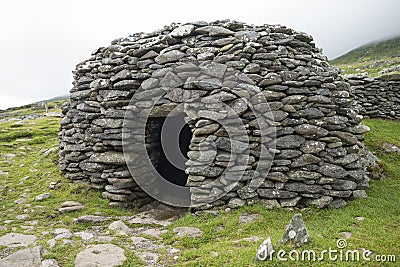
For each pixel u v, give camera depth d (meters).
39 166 10.11
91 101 8.53
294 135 6.93
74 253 5.07
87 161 8.49
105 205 7.68
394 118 12.80
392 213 6.39
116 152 8.12
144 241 5.79
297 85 7.07
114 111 8.03
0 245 5.35
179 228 6.25
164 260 5.04
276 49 7.36
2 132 16.20
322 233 5.46
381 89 13.02
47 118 22.61
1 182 9.11
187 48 7.60
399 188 7.72
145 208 8.00
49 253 5.00
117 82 8.06
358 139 7.91
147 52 7.94
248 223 6.13
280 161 6.82
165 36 7.85
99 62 8.66
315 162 6.84
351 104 7.75
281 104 6.97
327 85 7.29
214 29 7.61
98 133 8.30
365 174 7.40
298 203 6.84
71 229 6.33
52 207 7.39
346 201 6.95
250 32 7.55
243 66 7.14
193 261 4.82
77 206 7.43
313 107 7.09
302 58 7.41
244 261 4.52
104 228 6.51
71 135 9.00
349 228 5.62
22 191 8.42
